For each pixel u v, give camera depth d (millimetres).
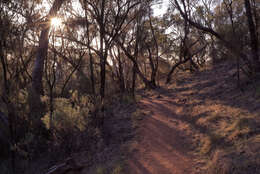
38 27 9898
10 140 8508
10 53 8656
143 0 11125
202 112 8523
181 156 5773
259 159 3961
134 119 10227
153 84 22438
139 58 26578
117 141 7941
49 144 8672
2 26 7500
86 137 8547
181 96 13445
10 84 7988
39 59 11242
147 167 5703
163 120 9438
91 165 6605
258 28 12055
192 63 26078
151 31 24297
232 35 10336
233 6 12000
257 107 6602
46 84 12648
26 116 8750
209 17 15367
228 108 7754
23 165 7852
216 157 4828
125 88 19750
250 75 10359
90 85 12594
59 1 9453
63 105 8547
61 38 10344
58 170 6094
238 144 4879
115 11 10586
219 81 13766
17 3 7992
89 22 10016
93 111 9578
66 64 13180
